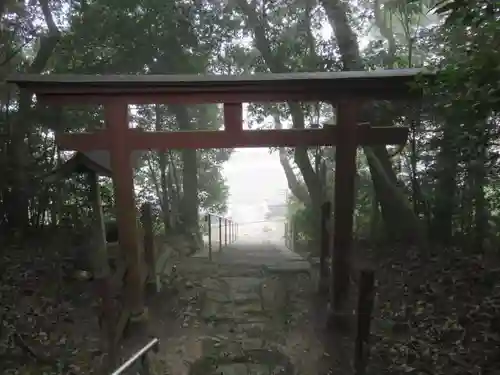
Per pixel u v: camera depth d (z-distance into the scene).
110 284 4.93
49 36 9.52
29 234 8.65
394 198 8.16
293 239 13.69
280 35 10.82
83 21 10.36
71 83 5.46
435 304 5.69
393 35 10.45
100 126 9.97
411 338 5.08
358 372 4.45
